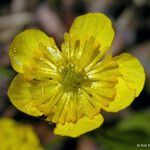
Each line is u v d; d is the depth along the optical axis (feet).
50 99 0.25
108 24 0.24
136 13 0.40
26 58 0.25
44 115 0.26
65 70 0.25
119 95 0.24
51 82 0.25
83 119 0.24
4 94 0.39
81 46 0.25
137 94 0.23
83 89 0.25
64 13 0.40
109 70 0.25
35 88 0.25
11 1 0.42
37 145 0.33
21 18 0.41
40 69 0.25
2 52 0.41
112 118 0.37
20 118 0.38
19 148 0.33
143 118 0.33
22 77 0.25
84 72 0.25
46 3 0.41
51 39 0.25
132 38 0.39
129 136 0.32
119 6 0.40
